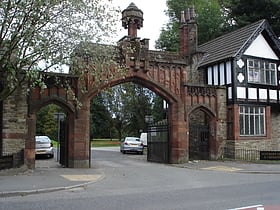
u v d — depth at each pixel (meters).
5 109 18.02
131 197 10.64
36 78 14.22
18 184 12.49
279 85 27.25
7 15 13.49
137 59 21.28
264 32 26.78
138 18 21.89
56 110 52.88
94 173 16.66
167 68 22.47
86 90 19.88
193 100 23.66
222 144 24.80
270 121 26.86
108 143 54.69
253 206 9.01
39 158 27.00
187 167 20.41
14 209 8.80
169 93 22.36
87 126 19.84
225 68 25.80
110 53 17.44
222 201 9.87
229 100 25.12
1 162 16.25
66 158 19.75
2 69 14.45
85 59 16.81
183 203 9.58
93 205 9.29
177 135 22.50
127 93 50.41
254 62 26.28
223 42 28.78
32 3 13.42
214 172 18.38
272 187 12.73
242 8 37.91
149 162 24.14
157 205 9.27
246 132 25.33
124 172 17.88
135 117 51.81
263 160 24.30
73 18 14.70
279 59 27.48
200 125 25.06
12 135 18.06
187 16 29.55
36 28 13.87
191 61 28.64
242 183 14.04
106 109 60.91
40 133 54.50
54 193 11.49
